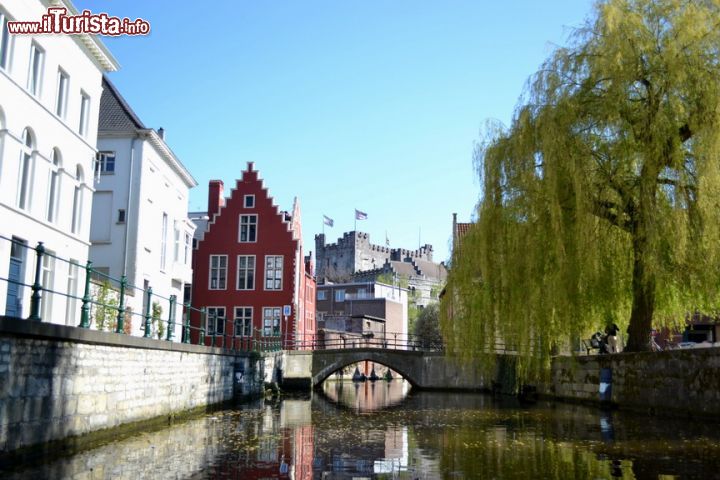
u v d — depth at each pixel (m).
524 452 12.34
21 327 9.85
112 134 28.94
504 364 36.22
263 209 46.75
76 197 22.20
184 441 13.53
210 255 46.41
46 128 19.28
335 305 86.44
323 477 9.84
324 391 41.66
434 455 12.03
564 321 16.81
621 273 18.81
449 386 43.19
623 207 16.95
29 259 18.64
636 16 16.31
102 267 28.16
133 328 27.75
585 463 10.92
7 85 16.91
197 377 20.77
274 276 45.88
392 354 43.34
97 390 13.02
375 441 14.14
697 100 15.55
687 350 17.14
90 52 22.28
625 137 16.67
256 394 31.23
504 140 18.33
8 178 17.20
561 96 16.78
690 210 15.47
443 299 20.80
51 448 11.20
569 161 16.09
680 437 13.90
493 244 18.33
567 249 16.83
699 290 16.77
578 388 25.34
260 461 11.19
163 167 32.28
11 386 9.92
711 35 15.50
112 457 11.11
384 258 143.25
